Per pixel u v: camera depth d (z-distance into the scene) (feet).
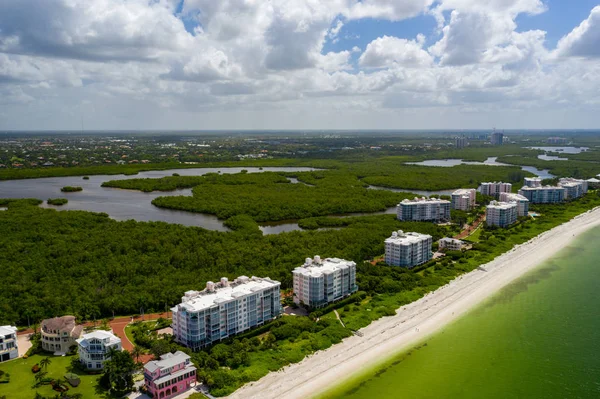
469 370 598.34
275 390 545.85
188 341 622.13
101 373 571.28
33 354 613.93
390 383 569.23
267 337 650.02
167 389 526.16
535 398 542.98
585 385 567.18
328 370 591.37
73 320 647.15
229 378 552.00
